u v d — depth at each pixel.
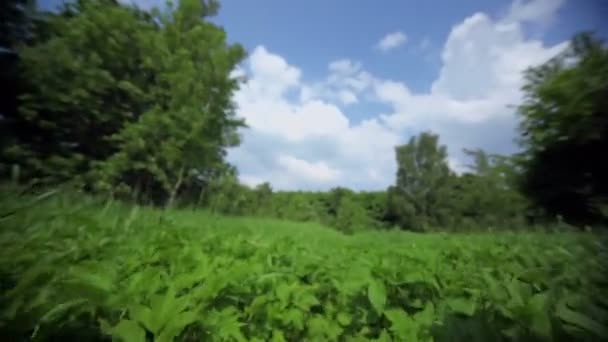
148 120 16.33
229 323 1.25
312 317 1.58
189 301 1.24
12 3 13.34
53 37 14.84
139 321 1.05
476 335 1.01
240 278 1.47
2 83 13.74
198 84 17.81
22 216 1.56
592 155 9.69
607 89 8.29
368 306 1.60
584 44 8.53
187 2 19.27
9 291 0.92
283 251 2.13
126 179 17.62
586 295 1.26
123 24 16.77
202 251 1.87
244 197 22.09
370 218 36.09
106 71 15.73
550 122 9.75
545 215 11.39
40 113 14.44
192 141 17.62
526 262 2.02
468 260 2.29
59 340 0.94
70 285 0.98
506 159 12.04
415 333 1.34
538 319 1.01
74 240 1.53
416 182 36.72
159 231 2.20
